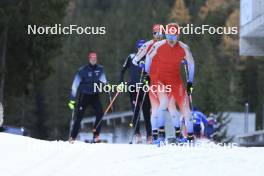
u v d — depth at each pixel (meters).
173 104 38.53
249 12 84.31
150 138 42.88
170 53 37.81
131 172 26.78
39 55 101.81
